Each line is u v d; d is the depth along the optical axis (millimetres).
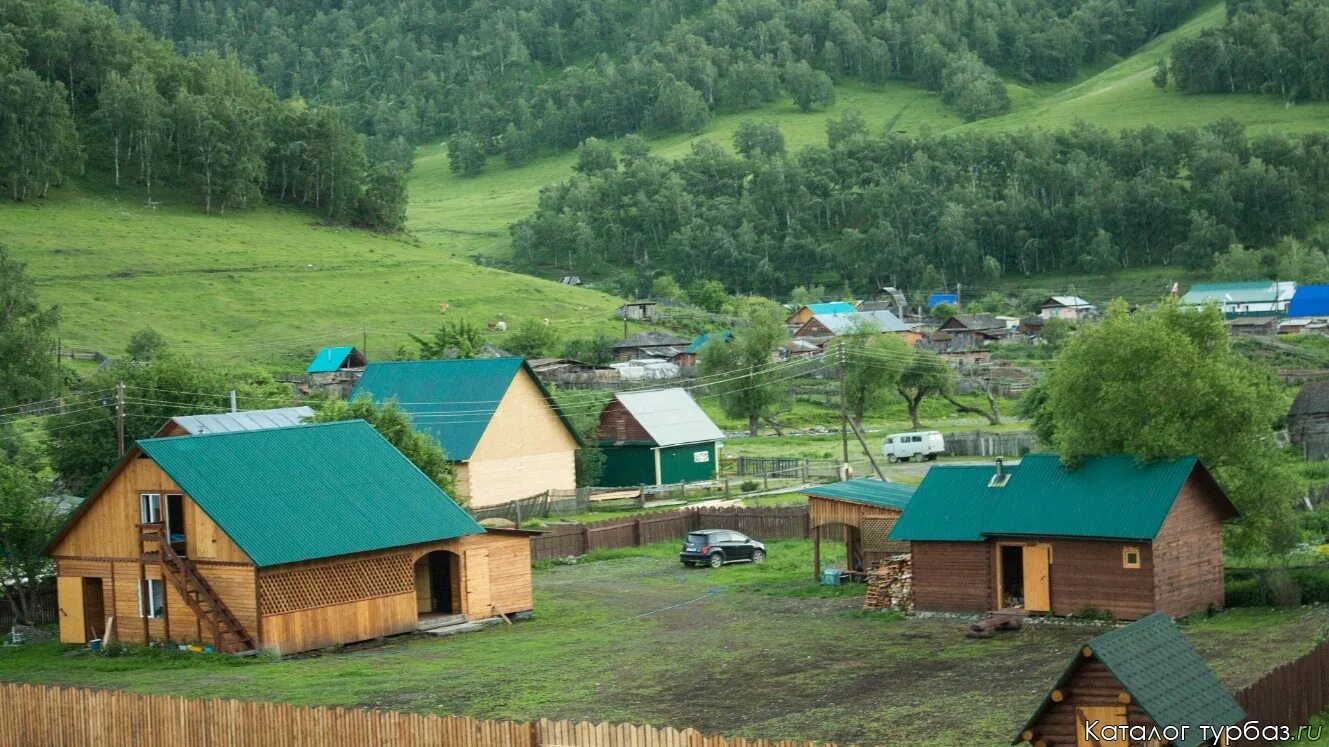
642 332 170875
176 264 170250
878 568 48000
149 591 44625
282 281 172125
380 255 196250
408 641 45219
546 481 82000
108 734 30188
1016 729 28609
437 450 63469
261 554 41844
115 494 45281
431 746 26094
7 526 48562
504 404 79688
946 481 46188
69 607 46406
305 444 48031
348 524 44875
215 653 42250
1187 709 21641
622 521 68188
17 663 43688
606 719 32031
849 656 38594
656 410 90500
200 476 44062
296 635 42750
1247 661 34125
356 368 130125
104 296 153500
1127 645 22172
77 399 71688
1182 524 41875
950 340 168375
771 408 121500
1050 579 42500
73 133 199750
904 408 128875
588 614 49594
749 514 69625
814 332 171250
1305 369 124438
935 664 36688
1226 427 44500
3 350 89062
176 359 74375
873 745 28297
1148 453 42781
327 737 27203
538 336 146750
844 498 52562
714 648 40969
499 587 48781
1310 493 61844
